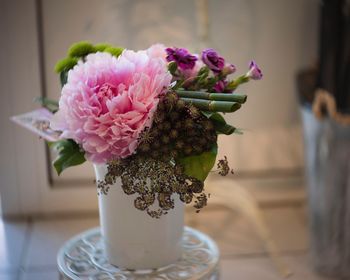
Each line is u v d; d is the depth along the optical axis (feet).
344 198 3.22
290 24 3.90
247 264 3.42
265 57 3.95
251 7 3.82
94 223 3.91
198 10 3.57
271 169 4.19
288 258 3.49
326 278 3.31
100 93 1.75
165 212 1.85
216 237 3.74
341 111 3.24
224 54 3.90
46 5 3.60
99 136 1.75
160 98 1.75
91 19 3.68
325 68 3.40
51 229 3.82
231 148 4.09
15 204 3.94
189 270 2.08
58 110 1.94
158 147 1.73
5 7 3.51
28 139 3.78
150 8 3.73
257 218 3.67
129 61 1.81
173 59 1.93
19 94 3.68
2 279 3.21
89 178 3.97
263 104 4.04
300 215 4.07
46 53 3.69
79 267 2.13
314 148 3.26
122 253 2.03
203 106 1.76
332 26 3.37
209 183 3.73
